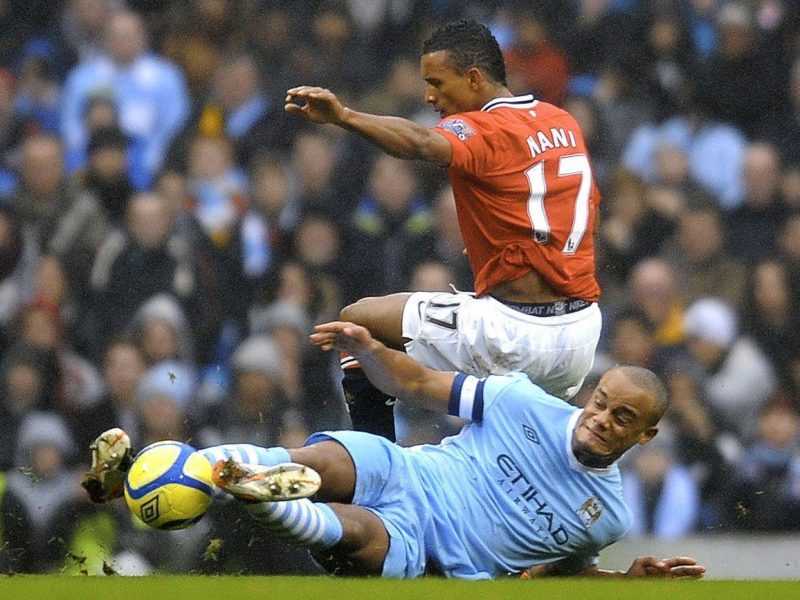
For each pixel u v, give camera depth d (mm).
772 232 43875
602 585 17359
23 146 44156
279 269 40594
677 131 45781
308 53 46719
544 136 21031
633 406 19969
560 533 20688
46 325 39594
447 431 35844
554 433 20562
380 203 41781
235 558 32219
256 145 44281
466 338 21344
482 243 21172
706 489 37531
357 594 15578
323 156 42781
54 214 42094
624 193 42906
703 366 40062
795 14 47469
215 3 47094
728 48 46406
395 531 19781
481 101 21281
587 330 21484
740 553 35719
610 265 42031
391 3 48062
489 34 21438
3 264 41469
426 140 19859
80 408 38594
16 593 15648
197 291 40094
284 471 17312
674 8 47625
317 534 18703
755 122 46156
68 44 47188
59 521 34938
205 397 37125
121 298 40000
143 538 33312
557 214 21000
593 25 47219
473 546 20531
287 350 38781
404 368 20609
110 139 42656
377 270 41062
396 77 45938
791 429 39031
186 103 45719
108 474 18656
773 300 41281
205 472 18109
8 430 38000
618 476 20875
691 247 42344
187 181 43094
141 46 45844
